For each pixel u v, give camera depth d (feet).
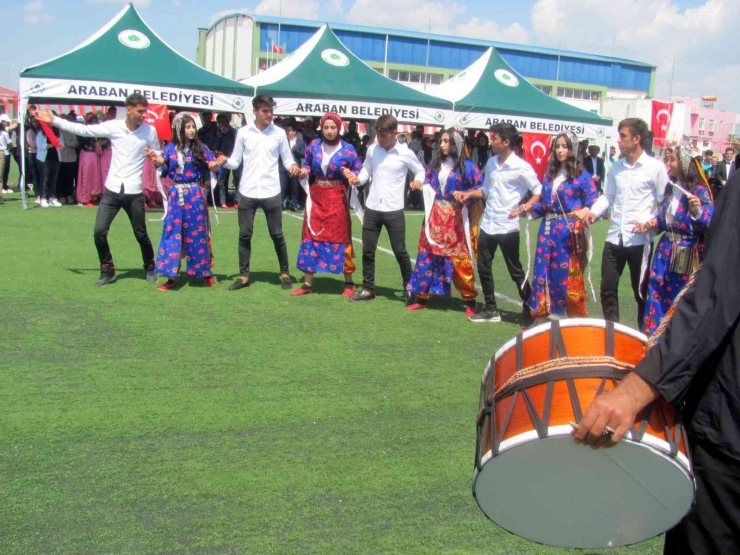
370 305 25.09
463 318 23.94
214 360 18.38
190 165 25.35
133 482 12.07
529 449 6.30
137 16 49.49
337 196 25.30
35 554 10.02
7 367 17.26
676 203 18.72
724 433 6.37
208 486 12.01
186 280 27.58
